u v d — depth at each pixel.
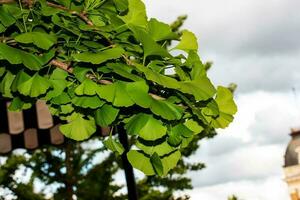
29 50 1.07
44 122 2.63
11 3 1.07
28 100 1.17
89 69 1.07
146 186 8.34
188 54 1.09
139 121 1.11
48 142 3.03
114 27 1.07
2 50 1.01
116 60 1.08
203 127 1.17
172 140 1.14
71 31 1.06
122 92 1.05
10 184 7.49
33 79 1.08
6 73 1.15
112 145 1.18
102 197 7.97
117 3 1.08
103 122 1.09
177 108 1.08
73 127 1.23
